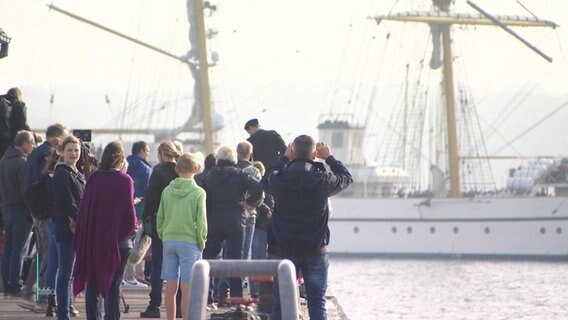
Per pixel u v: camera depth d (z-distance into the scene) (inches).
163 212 2711.6
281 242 2395.4
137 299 3627.0
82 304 3479.3
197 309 1619.1
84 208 2561.5
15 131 3499.0
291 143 2484.0
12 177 3356.3
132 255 3425.2
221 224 3068.4
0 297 3390.7
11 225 3417.8
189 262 2689.5
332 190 2407.7
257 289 3417.8
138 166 3508.9
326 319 2412.6
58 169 2628.0
